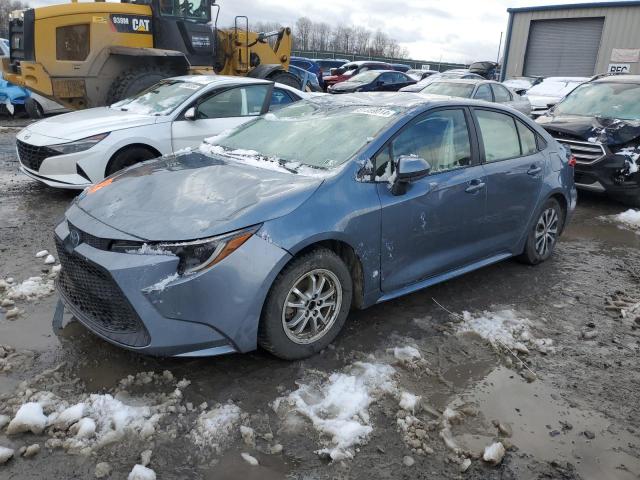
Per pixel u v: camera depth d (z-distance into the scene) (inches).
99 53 409.7
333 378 124.6
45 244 203.9
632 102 328.8
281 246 119.8
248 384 122.5
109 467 97.2
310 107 179.8
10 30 428.1
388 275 146.3
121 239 117.3
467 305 169.6
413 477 99.4
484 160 172.2
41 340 136.7
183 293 112.7
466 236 167.6
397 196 143.9
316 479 97.6
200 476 96.7
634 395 127.6
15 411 110.0
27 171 263.7
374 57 2277.3
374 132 148.6
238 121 291.4
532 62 975.0
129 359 130.1
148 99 293.7
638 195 304.8
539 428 114.5
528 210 190.9
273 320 123.2
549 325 159.9
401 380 127.4
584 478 101.4
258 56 518.9
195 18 446.0
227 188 132.8
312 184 132.1
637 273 207.3
